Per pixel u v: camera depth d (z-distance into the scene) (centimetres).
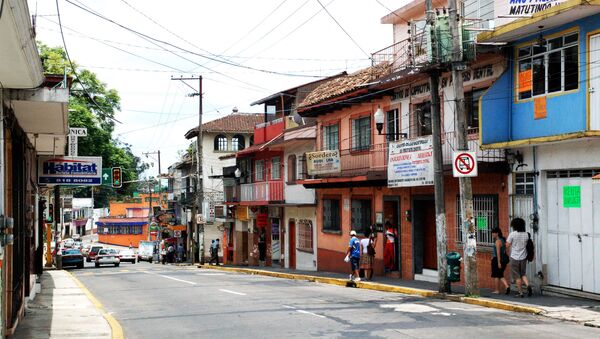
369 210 2603
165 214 6731
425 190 2186
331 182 2594
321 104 2666
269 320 1338
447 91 2072
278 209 3594
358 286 2183
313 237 3128
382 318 1323
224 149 5619
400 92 2339
